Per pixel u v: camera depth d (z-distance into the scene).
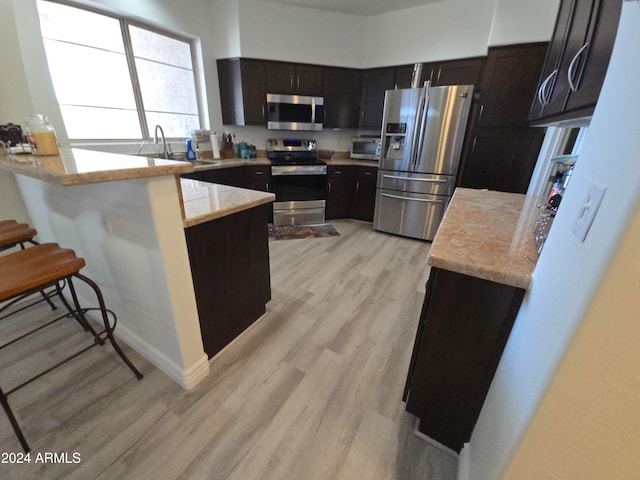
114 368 1.47
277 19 3.35
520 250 0.92
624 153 0.43
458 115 2.92
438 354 1.00
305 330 1.81
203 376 1.43
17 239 1.45
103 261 1.47
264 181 3.66
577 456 0.53
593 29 0.72
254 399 1.33
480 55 3.04
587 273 0.45
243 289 1.67
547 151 2.53
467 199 1.61
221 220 1.39
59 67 2.40
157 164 1.01
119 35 2.77
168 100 3.32
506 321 0.86
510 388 0.71
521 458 0.57
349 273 2.59
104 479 1.01
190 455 1.09
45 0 2.25
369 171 3.87
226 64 3.51
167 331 1.32
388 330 1.83
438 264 0.86
